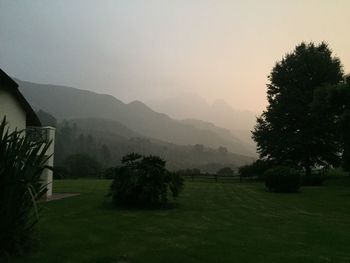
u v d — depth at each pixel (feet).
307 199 65.62
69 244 26.68
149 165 49.47
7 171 21.33
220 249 26.58
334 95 98.89
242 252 25.96
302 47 136.87
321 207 54.75
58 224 34.47
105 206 48.37
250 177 135.64
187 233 32.17
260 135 137.18
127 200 48.47
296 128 131.95
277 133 133.08
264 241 29.89
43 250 24.57
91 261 22.70
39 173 23.22
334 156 129.80
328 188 91.50
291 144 128.06
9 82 52.39
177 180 51.57
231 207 51.78
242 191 80.94
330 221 41.78
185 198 62.34
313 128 126.62
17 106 57.21
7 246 22.13
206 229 34.37
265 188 90.22
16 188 21.57
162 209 47.47
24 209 22.25
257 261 23.93
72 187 81.61
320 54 133.49
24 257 22.47
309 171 133.28
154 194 47.96
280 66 136.15
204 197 65.21
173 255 24.63
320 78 131.64
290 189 78.84
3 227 21.47
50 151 57.82
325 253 26.66
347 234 34.01
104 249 25.67
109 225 34.81
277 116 133.08
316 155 131.75
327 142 127.44
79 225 34.30
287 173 78.79
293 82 134.00
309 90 130.41
